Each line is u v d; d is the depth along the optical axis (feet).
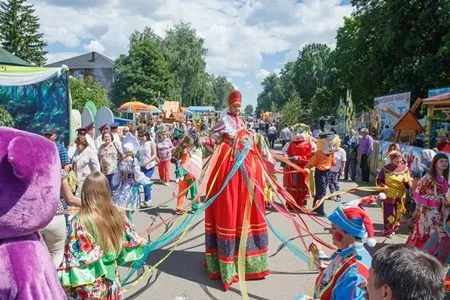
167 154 47.55
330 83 127.75
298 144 33.76
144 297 17.47
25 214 7.09
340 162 38.55
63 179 16.57
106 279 11.93
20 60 57.36
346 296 8.64
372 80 94.43
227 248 18.28
